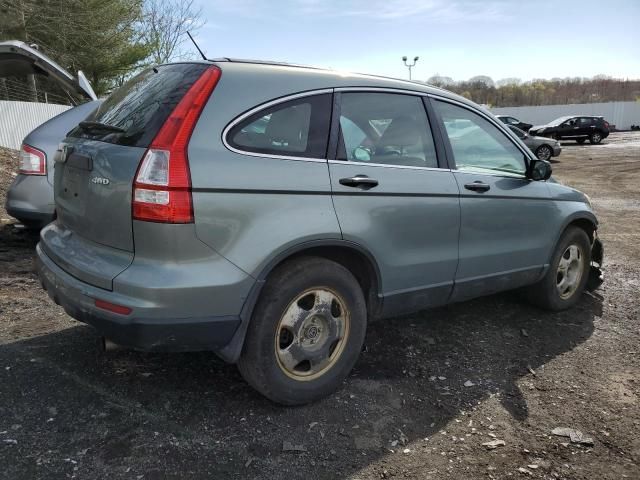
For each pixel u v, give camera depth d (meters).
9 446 2.58
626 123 48.81
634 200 11.58
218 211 2.61
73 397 3.02
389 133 3.40
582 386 3.53
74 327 3.91
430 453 2.78
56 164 3.31
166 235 2.53
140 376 3.30
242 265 2.68
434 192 3.48
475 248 3.81
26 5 17.30
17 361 3.37
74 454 2.56
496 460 2.74
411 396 3.30
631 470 2.71
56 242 3.13
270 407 3.07
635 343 4.23
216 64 2.89
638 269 6.20
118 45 19.92
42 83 16.91
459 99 3.91
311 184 2.90
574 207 4.67
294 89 2.99
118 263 2.66
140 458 2.57
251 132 2.79
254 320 2.82
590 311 4.88
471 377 3.58
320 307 3.04
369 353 3.82
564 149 28.75
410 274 3.42
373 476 2.58
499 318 4.61
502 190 3.97
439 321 4.48
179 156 2.55
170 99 2.76
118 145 2.74
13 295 4.47
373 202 3.15
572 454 2.82
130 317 2.53
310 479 2.53
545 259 4.44
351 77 3.29
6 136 13.02
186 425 2.85
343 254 3.19
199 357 3.58
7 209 5.39
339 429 2.92
